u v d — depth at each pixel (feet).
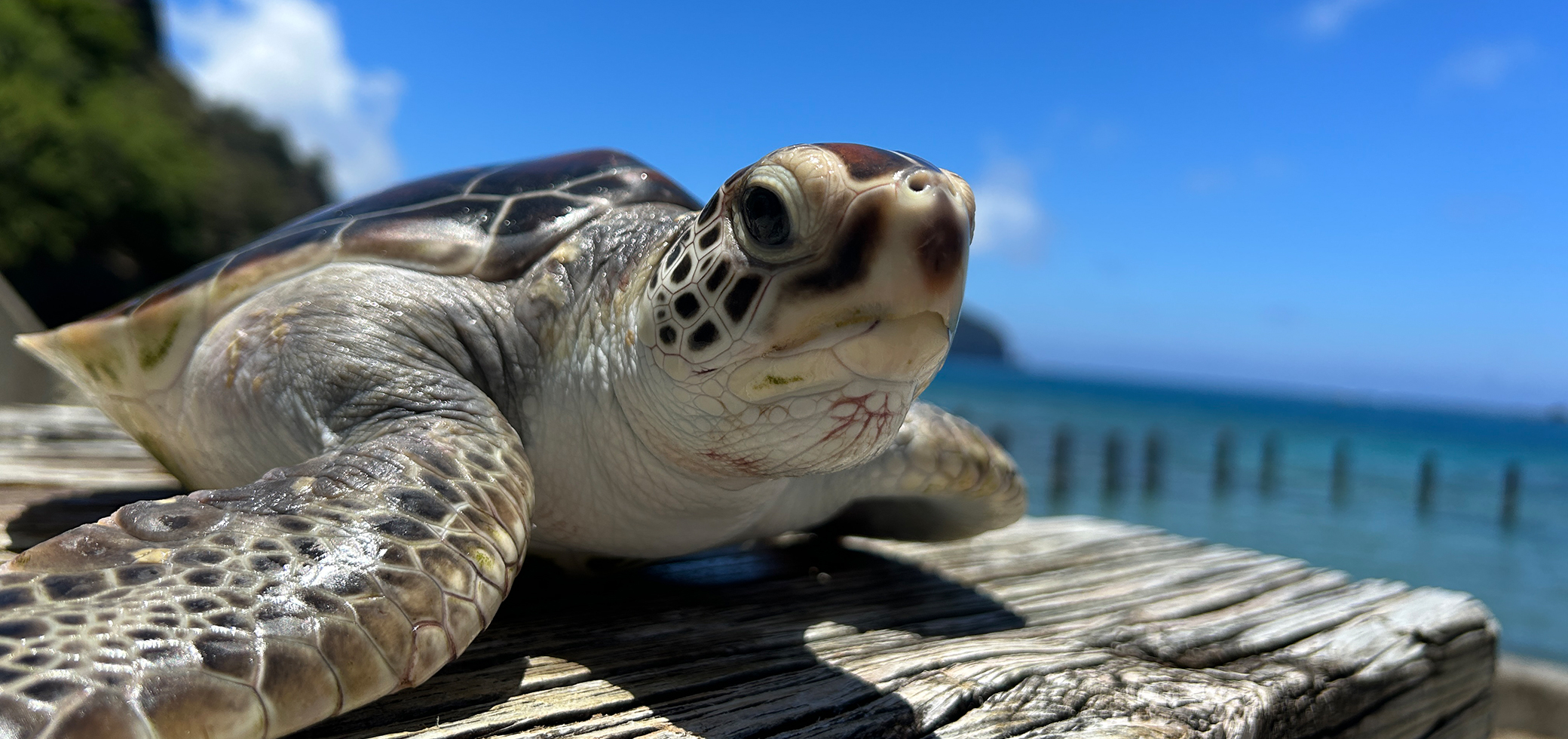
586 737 0.41
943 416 0.79
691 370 0.48
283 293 0.64
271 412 0.60
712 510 0.62
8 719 0.30
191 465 0.71
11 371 1.82
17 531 0.72
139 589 0.36
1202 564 1.03
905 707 0.48
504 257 0.65
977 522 0.89
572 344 0.61
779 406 0.47
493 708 0.43
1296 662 0.66
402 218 0.68
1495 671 0.88
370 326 0.60
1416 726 0.74
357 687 0.36
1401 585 0.99
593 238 0.65
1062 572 0.95
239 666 0.33
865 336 0.43
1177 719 0.51
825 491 0.73
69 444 1.26
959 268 0.43
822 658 0.56
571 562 0.68
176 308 0.66
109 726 0.30
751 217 0.45
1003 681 0.54
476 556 0.42
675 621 0.63
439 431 0.52
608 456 0.59
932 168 0.44
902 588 0.81
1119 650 0.64
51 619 0.33
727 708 0.46
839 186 0.42
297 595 0.37
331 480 0.45
